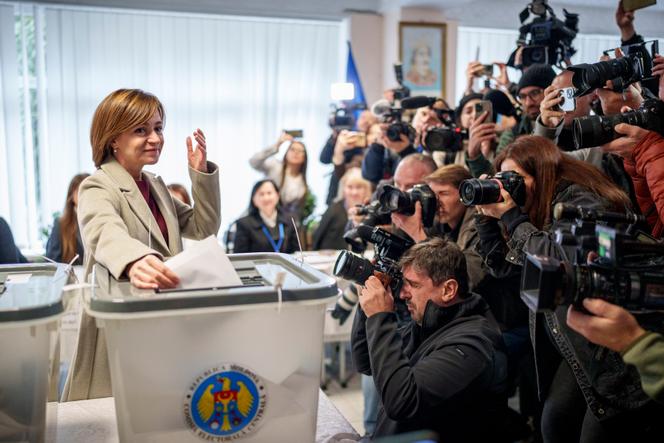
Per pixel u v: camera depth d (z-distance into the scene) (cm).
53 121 555
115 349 110
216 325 112
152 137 164
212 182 180
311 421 121
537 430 218
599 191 169
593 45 475
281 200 477
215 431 115
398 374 154
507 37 645
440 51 596
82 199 155
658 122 160
